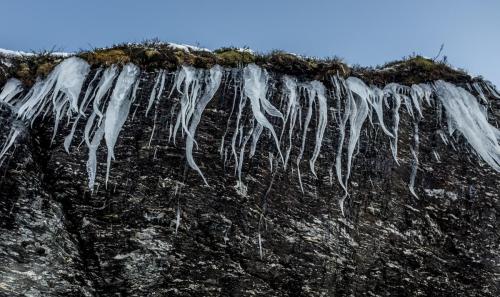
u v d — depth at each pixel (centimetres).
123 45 863
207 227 718
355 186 792
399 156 832
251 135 789
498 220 823
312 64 874
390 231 775
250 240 721
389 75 905
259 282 704
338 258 737
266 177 766
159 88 806
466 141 874
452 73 941
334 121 831
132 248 693
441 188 827
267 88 834
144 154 751
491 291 772
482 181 848
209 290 688
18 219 672
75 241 690
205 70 837
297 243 733
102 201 716
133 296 670
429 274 762
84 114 778
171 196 728
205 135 779
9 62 834
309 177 781
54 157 741
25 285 630
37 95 795
